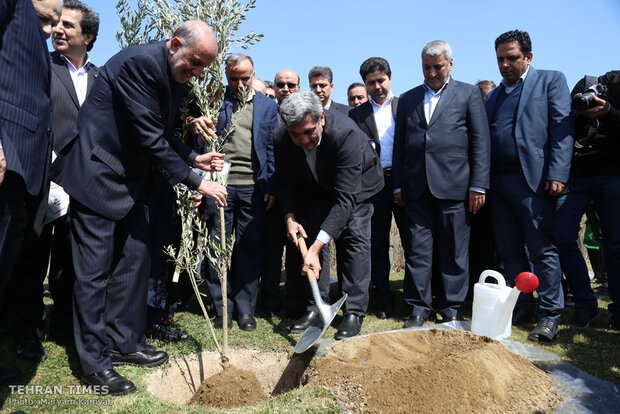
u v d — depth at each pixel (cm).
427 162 437
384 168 506
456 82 445
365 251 421
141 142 305
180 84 324
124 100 299
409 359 343
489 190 456
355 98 636
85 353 306
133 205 326
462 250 443
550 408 291
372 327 448
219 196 331
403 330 391
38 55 272
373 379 308
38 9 298
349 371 323
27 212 294
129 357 340
